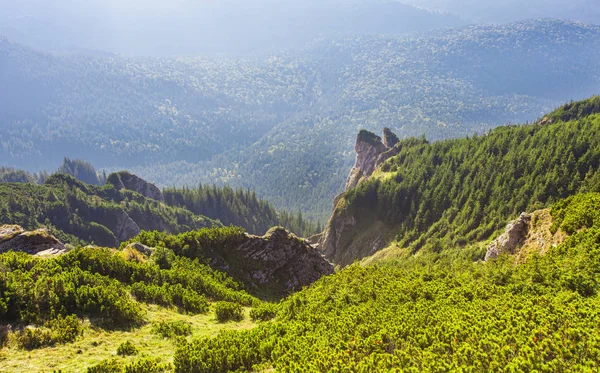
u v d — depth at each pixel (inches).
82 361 820.0
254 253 2155.5
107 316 1023.0
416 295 1203.2
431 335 840.3
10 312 917.2
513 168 4891.7
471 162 5595.5
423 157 6456.7
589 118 5374.0
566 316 833.5
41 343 859.4
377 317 1027.3
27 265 1169.4
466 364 701.9
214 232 2080.5
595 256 1190.9
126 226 6363.2
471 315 925.8
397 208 5693.9
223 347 900.6
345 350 821.9
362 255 5693.9
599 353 661.3
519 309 944.3
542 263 1321.4
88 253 1333.7
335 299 1288.1
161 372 808.3
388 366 722.2
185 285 1480.1
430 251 4534.9
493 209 4515.3
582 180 4126.5
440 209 5246.1
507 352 715.4
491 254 2111.2
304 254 2365.9
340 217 6220.5
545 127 5620.1
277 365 792.9
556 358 674.8
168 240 1925.4
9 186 6003.9
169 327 1059.9
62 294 1012.5
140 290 1241.4
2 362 776.3
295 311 1248.2
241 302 1560.0
